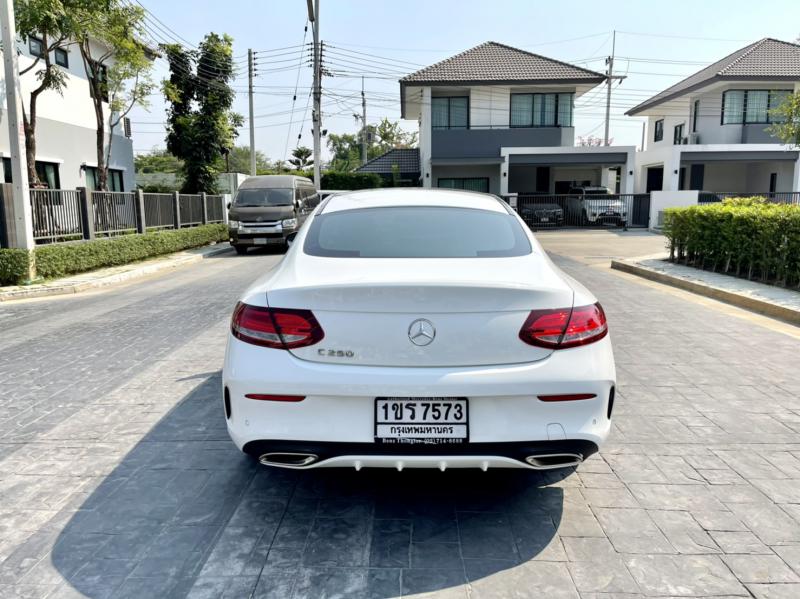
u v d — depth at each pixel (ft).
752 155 86.89
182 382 16.05
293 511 9.58
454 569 8.08
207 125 83.20
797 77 86.63
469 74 92.68
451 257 9.98
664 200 83.61
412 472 10.96
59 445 12.11
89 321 24.71
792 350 18.95
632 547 8.56
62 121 55.72
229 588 7.70
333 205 12.22
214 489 10.29
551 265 10.27
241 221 56.08
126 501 9.89
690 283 30.48
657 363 17.57
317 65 82.84
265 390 8.35
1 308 29.12
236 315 9.03
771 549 8.50
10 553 8.46
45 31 43.06
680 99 99.35
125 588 7.70
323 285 8.30
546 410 8.35
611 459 11.43
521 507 9.71
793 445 11.99
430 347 8.21
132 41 54.54
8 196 35.04
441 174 97.66
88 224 43.11
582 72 92.68
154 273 42.98
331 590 7.66
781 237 28.60
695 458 11.44
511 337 8.31
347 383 8.18
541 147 88.63
